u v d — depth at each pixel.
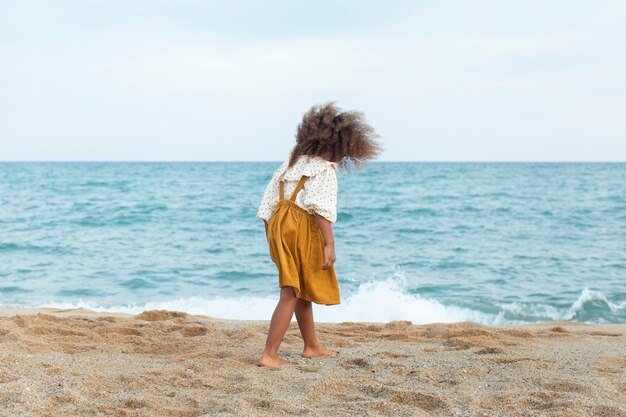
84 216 25.78
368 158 4.37
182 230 21.58
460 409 3.29
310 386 3.67
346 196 36.81
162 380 3.79
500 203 31.92
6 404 3.25
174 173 78.06
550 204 31.45
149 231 21.30
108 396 3.47
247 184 50.47
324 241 4.29
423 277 13.40
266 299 11.27
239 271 14.07
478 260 15.50
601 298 11.18
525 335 5.73
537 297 11.48
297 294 4.28
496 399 3.43
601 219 25.06
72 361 4.31
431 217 25.66
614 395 3.52
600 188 45.22
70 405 3.27
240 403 3.32
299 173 4.30
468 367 4.20
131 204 31.14
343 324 6.59
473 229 21.95
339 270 14.15
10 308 7.91
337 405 3.35
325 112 4.34
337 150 4.29
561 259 15.63
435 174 69.19
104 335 5.32
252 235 20.33
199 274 13.73
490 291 12.00
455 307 10.69
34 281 12.74
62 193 40.03
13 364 4.08
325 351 4.68
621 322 9.94
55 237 19.53
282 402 3.33
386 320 9.86
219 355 4.59
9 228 22.02
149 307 10.61
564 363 4.30
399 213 27.02
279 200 4.40
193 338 5.23
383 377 3.91
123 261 15.23
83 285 12.42
